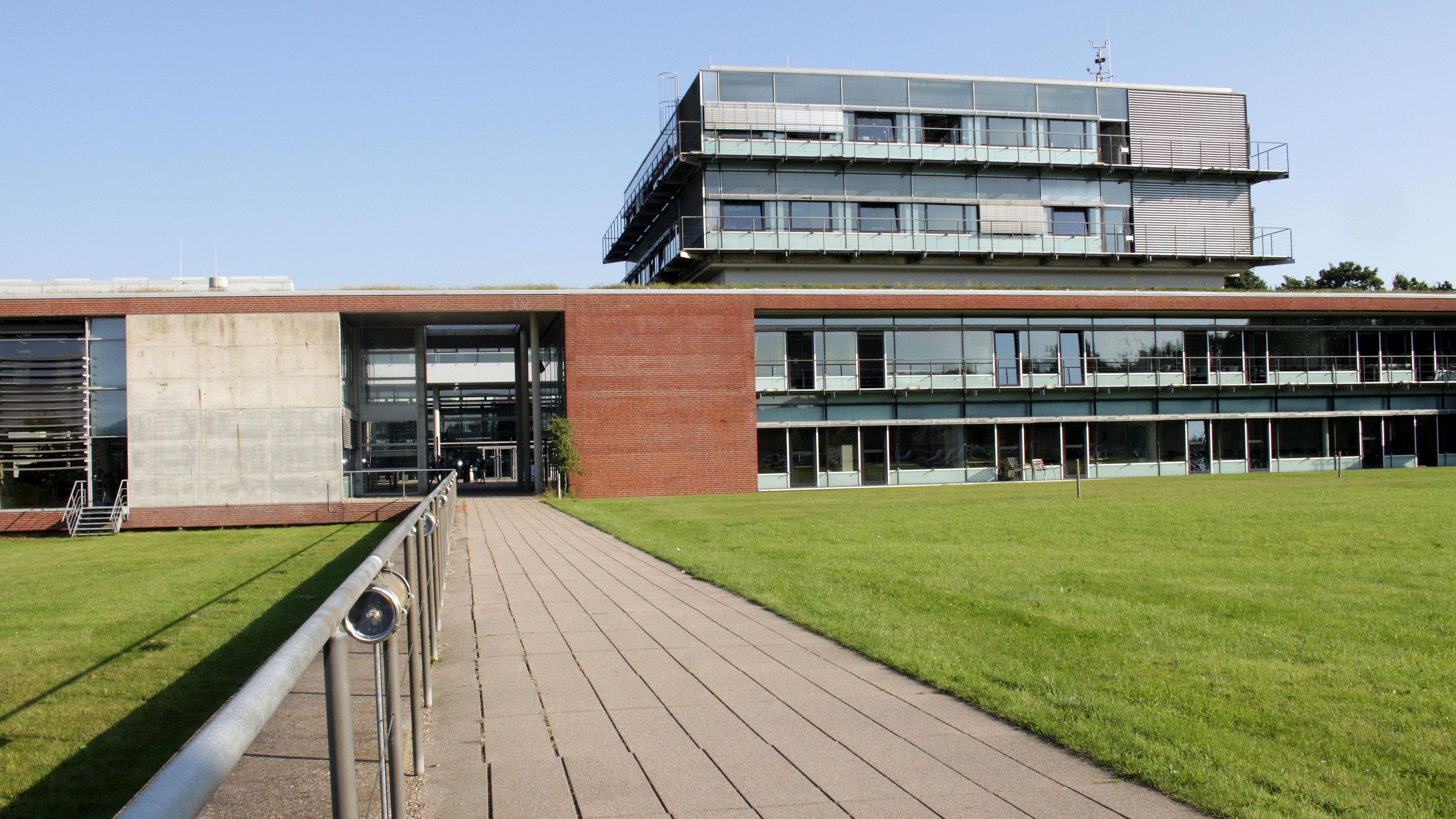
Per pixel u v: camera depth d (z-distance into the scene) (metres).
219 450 33.53
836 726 6.25
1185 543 16.55
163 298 33.47
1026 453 41.38
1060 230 48.00
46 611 14.49
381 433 39.19
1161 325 42.22
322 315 34.16
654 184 49.16
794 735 6.04
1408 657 8.02
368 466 38.97
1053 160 47.47
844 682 7.42
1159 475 42.34
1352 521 19.48
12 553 26.20
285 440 33.72
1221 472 42.94
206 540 28.23
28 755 7.39
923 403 40.50
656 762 5.54
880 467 40.09
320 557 21.30
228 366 33.66
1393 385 44.41
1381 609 10.27
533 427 38.72
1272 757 5.50
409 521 5.96
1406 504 23.06
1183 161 49.16
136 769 7.09
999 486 37.88
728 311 37.47
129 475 33.09
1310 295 42.44
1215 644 8.53
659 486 36.66
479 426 51.22
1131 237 48.56
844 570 13.48
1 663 10.70
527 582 13.33
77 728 8.09
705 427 37.09
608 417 36.47
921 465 40.41
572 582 13.28
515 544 18.88
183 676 9.85
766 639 9.09
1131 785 5.11
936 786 5.12
